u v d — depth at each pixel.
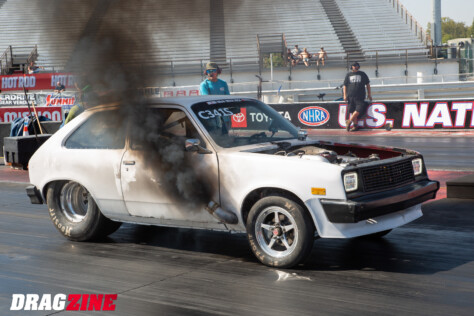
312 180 5.14
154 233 7.04
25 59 20.72
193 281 5.13
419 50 31.16
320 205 5.14
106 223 6.64
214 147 5.71
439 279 4.95
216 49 22.11
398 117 18.92
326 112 20.03
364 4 30.55
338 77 30.02
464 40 34.19
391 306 4.36
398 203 5.38
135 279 5.26
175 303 4.59
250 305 4.48
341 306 4.39
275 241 5.43
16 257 6.15
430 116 18.39
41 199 6.99
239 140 6.09
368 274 5.14
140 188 6.03
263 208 5.40
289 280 5.05
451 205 7.93
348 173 5.13
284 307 4.41
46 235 7.12
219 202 5.64
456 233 6.48
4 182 11.72
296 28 27.92
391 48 30.58
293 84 29.05
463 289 4.69
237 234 6.82
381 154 6.28
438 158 12.93
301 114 20.48
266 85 28.86
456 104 17.98
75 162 6.50
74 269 5.65
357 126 19.59
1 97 22.22
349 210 4.98
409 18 31.38
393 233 6.59
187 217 5.83
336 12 29.36
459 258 5.55
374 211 5.15
